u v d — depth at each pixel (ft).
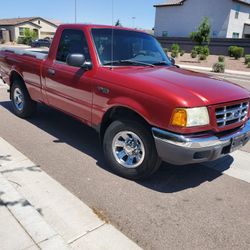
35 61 17.99
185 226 10.23
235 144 12.35
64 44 16.03
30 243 8.75
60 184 12.28
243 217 10.94
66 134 18.24
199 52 104.53
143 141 12.16
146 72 13.44
